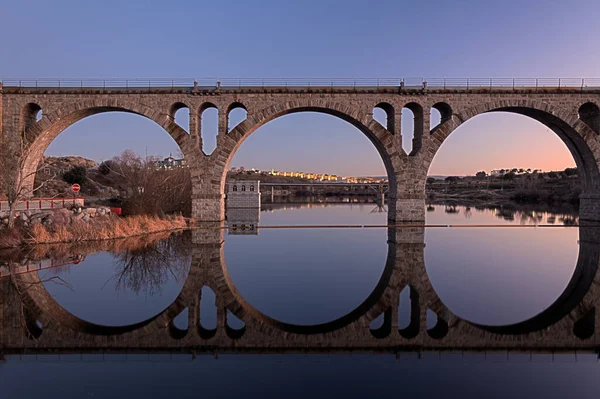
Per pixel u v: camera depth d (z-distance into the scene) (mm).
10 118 38656
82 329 11727
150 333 11406
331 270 19328
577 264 20672
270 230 35688
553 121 40250
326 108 40000
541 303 14164
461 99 39219
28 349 10320
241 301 14406
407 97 39469
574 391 8336
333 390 8242
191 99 39406
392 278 17734
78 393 8094
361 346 10586
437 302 14281
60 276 18109
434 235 32250
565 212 59875
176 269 19578
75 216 31266
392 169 40719
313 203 98562
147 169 45688
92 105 39031
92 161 107312
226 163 39781
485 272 18906
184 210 46344
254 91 39312
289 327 11891
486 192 110125
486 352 10281
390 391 8242
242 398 7867
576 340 11055
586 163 41562
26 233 26938
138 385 8414
